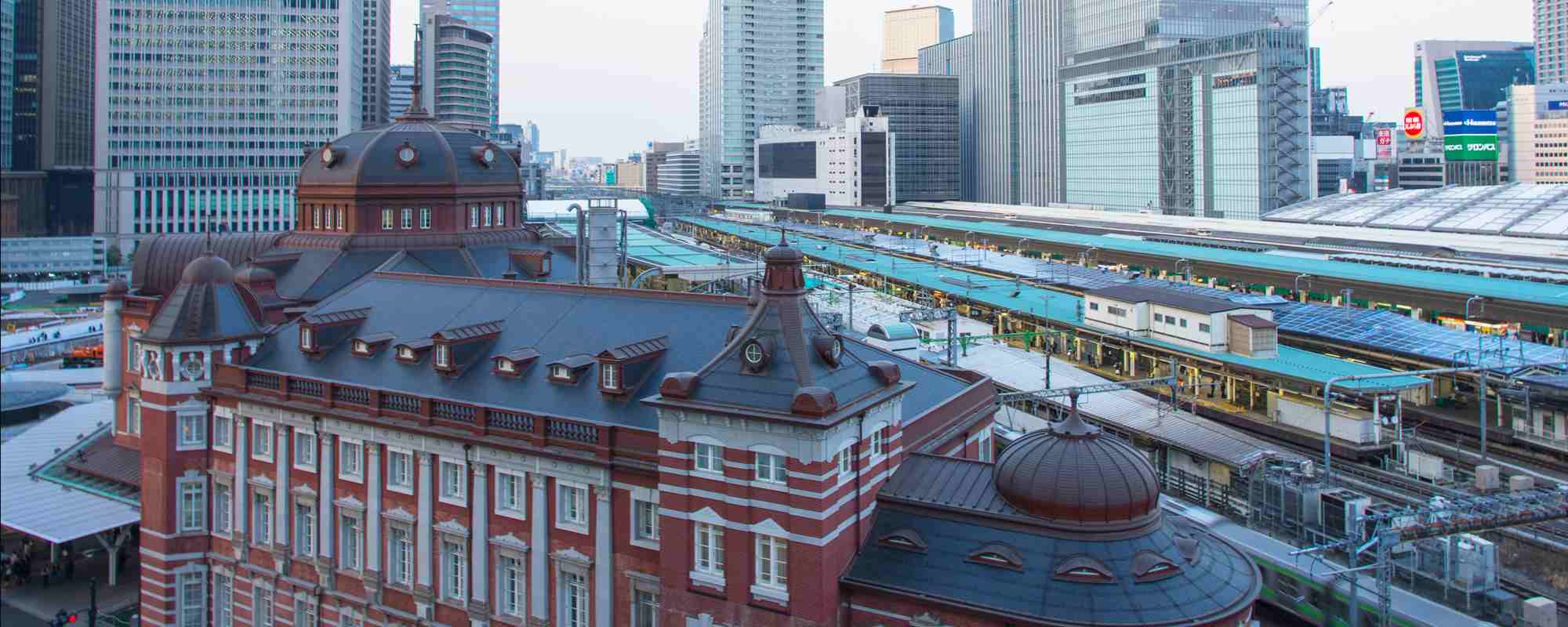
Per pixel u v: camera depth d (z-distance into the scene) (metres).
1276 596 63.06
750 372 49.78
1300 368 99.62
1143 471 47.25
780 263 51.62
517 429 56.22
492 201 99.62
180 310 69.00
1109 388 90.12
